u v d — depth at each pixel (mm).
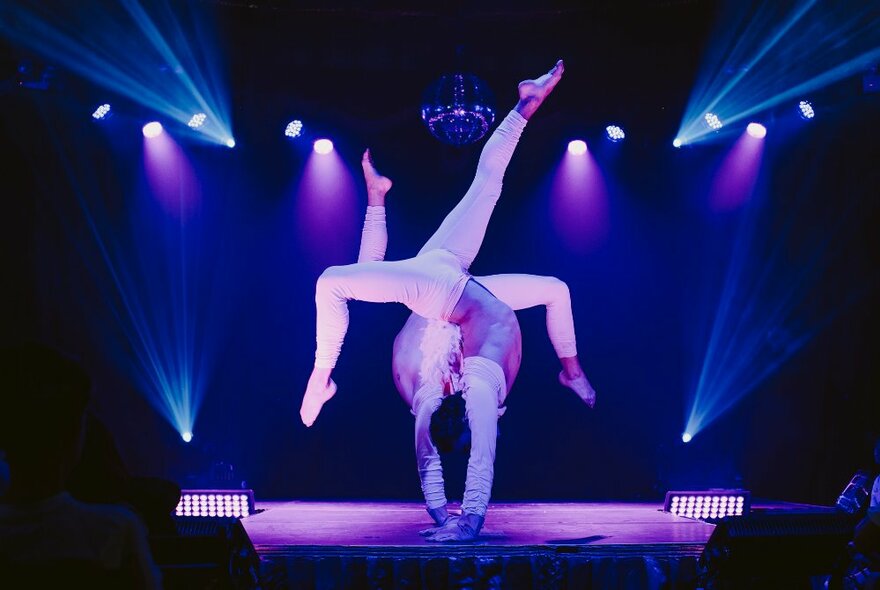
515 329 5293
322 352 5453
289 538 5004
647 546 4652
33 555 1848
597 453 8938
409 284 5219
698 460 8727
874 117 8031
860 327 8445
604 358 8930
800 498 8578
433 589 4480
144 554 1944
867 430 8352
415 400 5469
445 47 7969
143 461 8438
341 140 8555
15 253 8094
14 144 7996
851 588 3297
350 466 8812
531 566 4516
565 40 7961
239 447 8656
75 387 1945
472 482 4965
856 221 8391
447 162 8523
